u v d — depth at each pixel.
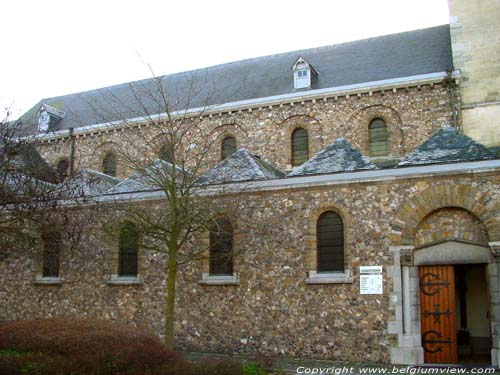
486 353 19.25
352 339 15.66
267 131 24.47
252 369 12.46
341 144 18.69
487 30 22.88
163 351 11.87
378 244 15.95
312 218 16.84
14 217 16.23
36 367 10.78
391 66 24.59
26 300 20.97
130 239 17.38
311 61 27.47
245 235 17.55
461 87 22.42
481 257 15.03
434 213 15.73
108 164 27.50
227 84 28.28
